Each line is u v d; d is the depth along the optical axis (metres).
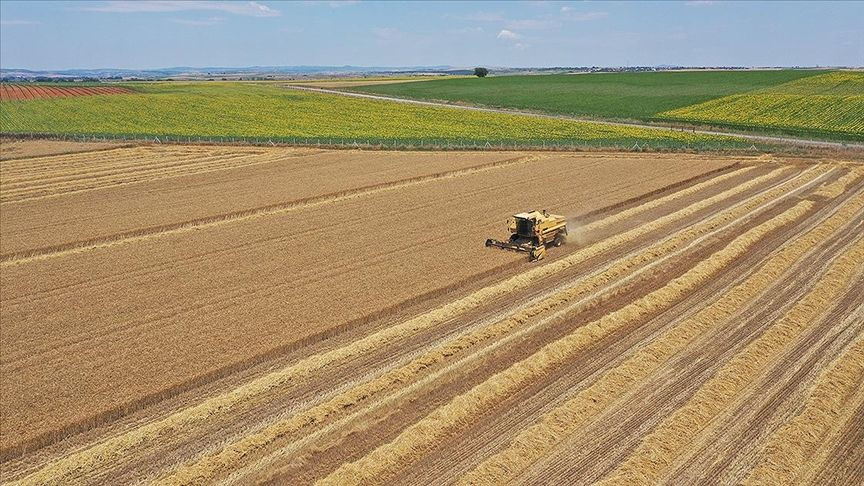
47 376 21.81
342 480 16.44
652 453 17.17
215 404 19.86
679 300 27.81
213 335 24.64
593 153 65.56
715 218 39.81
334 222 40.81
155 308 27.44
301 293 28.78
